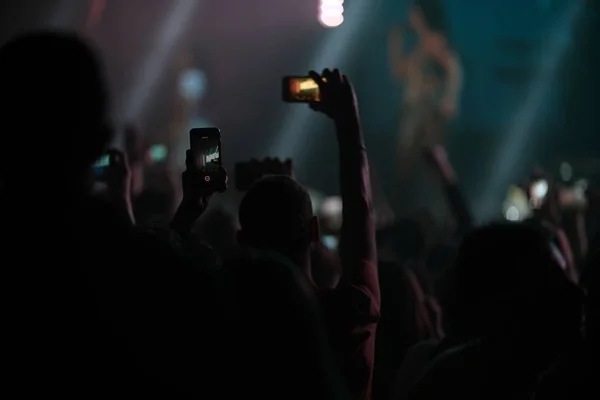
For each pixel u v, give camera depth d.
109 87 2.35
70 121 2.22
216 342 2.28
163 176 7.62
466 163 46.44
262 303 2.52
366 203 3.92
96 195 2.33
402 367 4.56
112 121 2.37
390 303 5.70
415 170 43.78
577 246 7.34
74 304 2.19
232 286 2.57
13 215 2.23
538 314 3.71
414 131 44.56
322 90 4.10
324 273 5.41
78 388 2.17
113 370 2.18
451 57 44.72
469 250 3.84
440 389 3.74
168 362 2.21
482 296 3.79
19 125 2.21
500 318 3.74
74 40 2.27
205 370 2.24
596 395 3.40
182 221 3.49
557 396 3.46
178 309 2.24
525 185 7.38
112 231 2.26
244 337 2.40
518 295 3.74
